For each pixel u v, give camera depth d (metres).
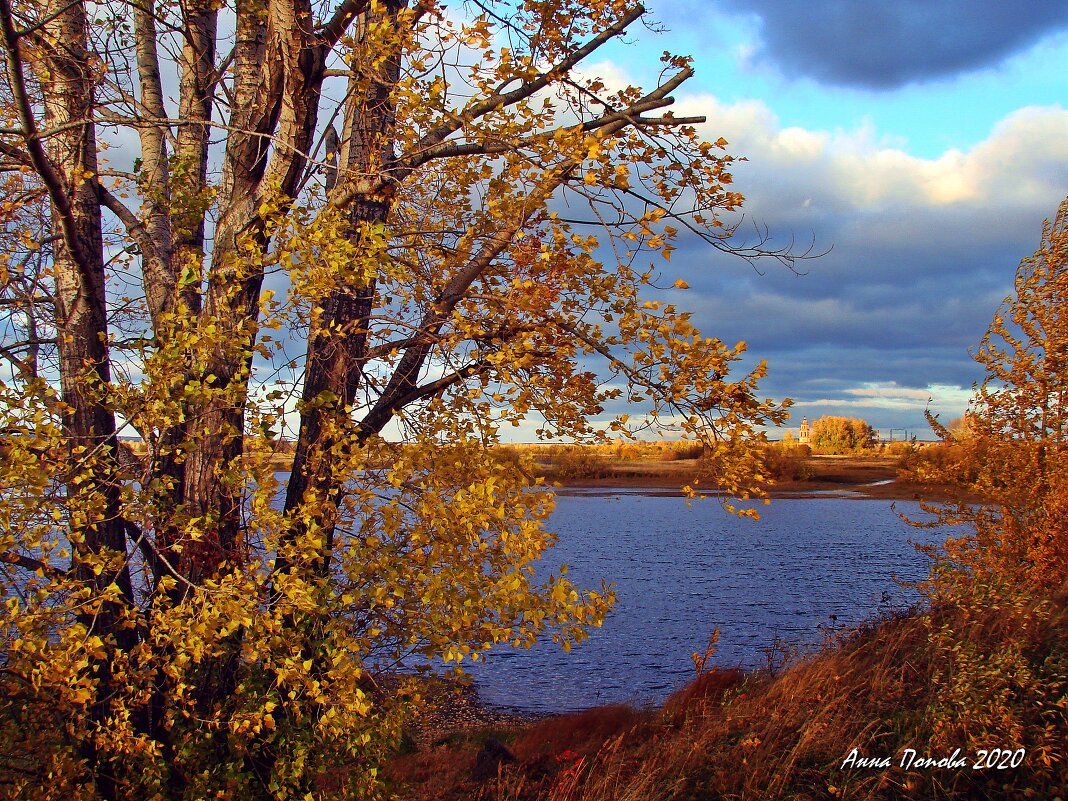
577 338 4.68
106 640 4.68
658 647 19.36
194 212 5.16
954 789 6.27
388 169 5.11
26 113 4.27
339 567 4.63
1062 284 11.62
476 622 4.28
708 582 28.64
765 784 6.76
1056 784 6.14
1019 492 11.77
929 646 8.98
